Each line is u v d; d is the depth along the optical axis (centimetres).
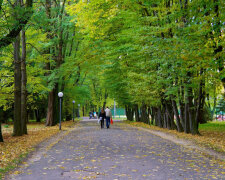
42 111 4222
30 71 2256
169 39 1261
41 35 2053
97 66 2562
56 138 1530
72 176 639
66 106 3900
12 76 2178
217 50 1134
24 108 1861
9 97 2262
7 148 1093
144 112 3303
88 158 875
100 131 2009
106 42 2270
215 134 1798
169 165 770
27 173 675
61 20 2411
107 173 668
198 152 1010
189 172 688
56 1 2717
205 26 1172
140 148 1100
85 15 1895
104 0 1777
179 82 1662
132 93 2566
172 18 1380
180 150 1060
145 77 1972
